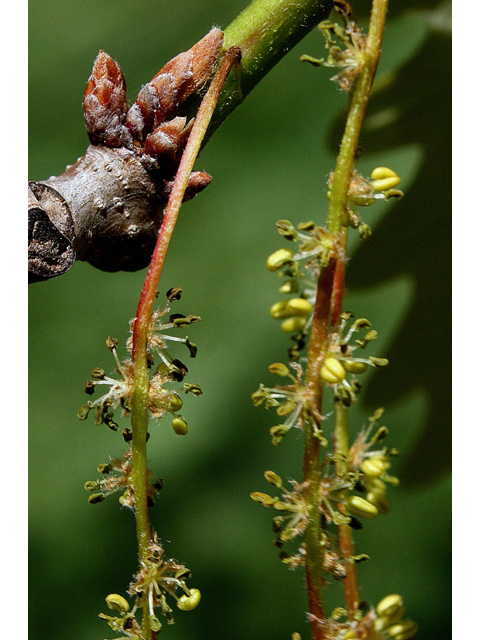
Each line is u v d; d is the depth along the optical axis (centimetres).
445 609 13
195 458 14
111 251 8
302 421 8
